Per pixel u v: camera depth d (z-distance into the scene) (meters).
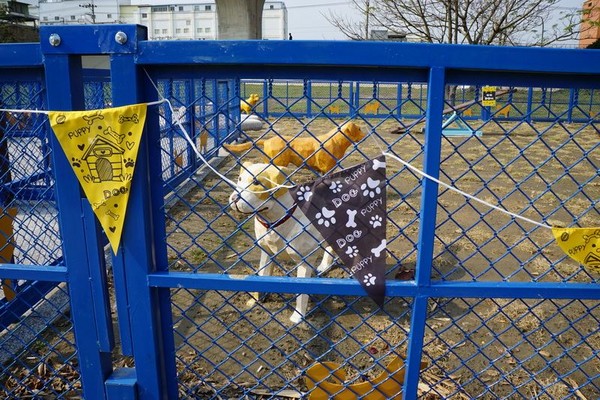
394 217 5.61
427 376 2.62
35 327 3.02
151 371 1.89
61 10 91.19
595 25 19.03
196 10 100.50
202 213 5.68
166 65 1.65
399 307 3.44
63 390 2.48
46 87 1.66
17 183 2.89
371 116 11.79
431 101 1.61
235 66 1.65
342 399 2.08
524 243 4.80
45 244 3.44
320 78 1.65
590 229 1.75
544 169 8.61
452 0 19.47
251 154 6.81
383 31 23.50
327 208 1.76
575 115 14.21
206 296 3.59
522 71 1.59
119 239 1.74
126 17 100.31
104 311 1.84
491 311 3.37
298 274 3.21
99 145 1.67
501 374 2.28
